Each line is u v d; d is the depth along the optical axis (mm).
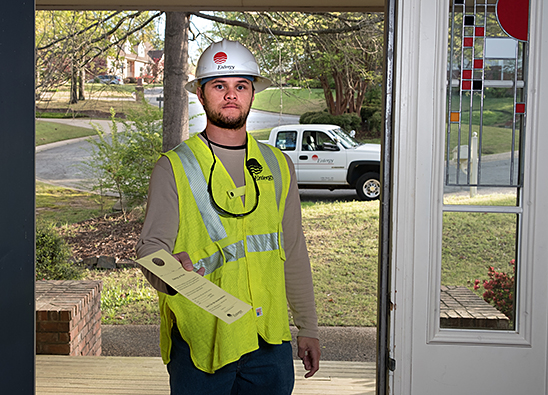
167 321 1775
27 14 1499
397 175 1818
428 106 1800
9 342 1484
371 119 16312
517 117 1840
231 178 1768
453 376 1843
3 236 1461
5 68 1446
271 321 1747
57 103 13062
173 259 1510
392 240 1830
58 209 11031
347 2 4281
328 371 3617
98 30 10172
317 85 16438
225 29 11195
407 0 1776
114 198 11555
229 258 1694
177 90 8836
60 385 3248
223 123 1772
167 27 8773
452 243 1854
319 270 7684
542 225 1819
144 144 10445
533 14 1796
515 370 1841
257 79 1966
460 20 1823
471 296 1858
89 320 4387
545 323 1827
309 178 11336
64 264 6523
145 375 3430
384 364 1886
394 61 1824
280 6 4395
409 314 1831
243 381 1779
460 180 1843
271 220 1787
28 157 1517
